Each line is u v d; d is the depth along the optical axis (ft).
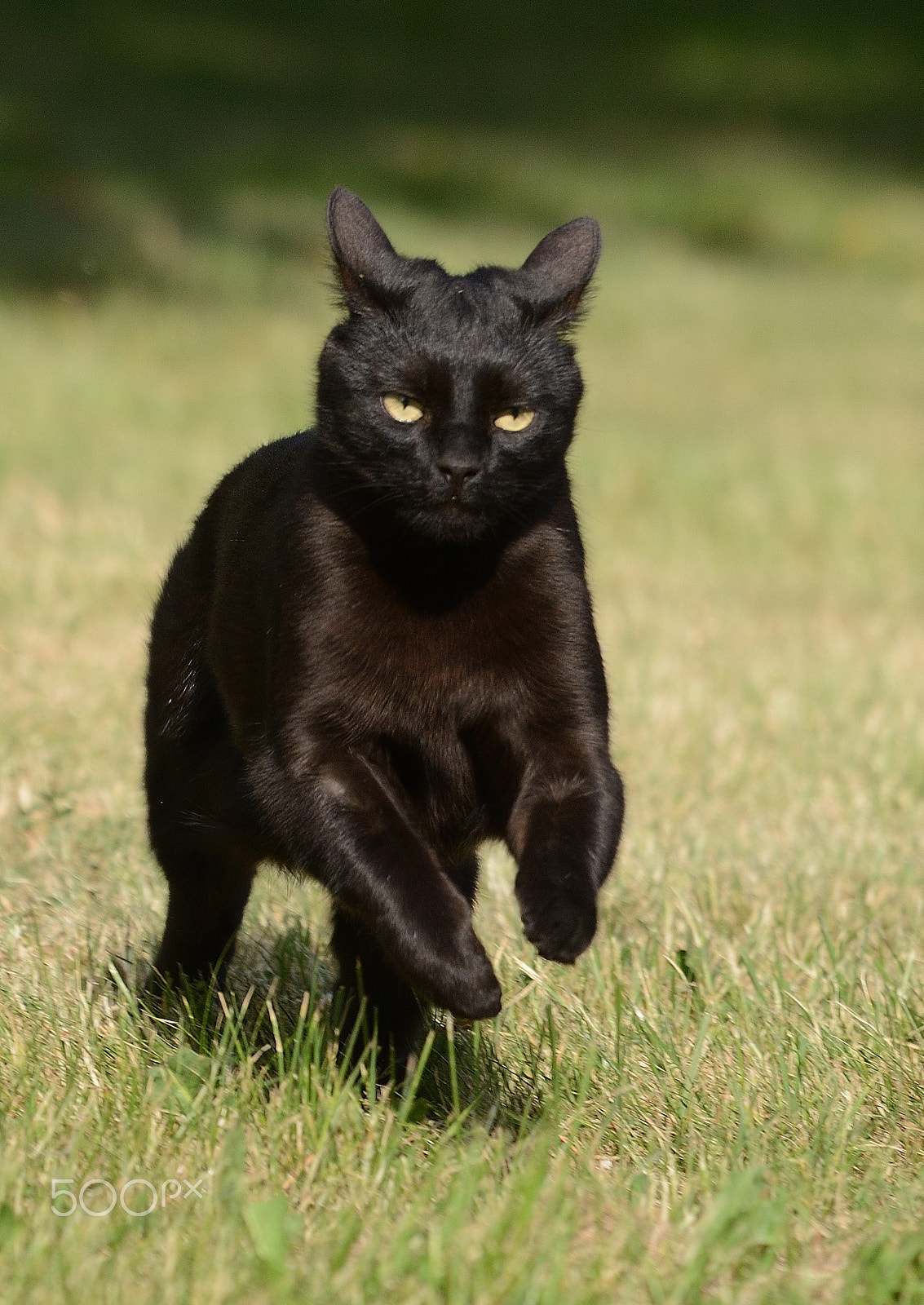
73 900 55.16
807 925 56.65
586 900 37.58
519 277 42.60
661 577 113.39
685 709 82.38
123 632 88.38
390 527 40.52
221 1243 33.68
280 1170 38.37
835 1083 44.16
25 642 84.53
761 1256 35.96
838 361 203.72
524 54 392.27
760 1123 41.96
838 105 367.86
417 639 40.75
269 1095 41.88
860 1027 47.14
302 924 55.01
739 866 61.62
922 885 61.31
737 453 147.95
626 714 80.94
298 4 409.90
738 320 223.30
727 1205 35.76
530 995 48.21
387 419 40.04
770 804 70.28
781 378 192.13
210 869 48.11
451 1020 47.73
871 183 317.63
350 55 373.81
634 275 241.14
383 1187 37.42
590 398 173.99
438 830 43.68
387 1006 45.11
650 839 64.18
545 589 41.19
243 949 53.47
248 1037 45.78
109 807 64.13
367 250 41.63
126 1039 43.62
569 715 41.50
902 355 211.20
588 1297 32.73
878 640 99.96
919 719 82.94
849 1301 34.04
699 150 328.29
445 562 40.57
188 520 112.88
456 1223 34.53
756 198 294.87
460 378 39.78
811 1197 38.75
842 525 128.67
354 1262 34.24
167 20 375.66
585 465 137.49
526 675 41.34
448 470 39.19
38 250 185.47
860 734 80.07
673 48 400.88
